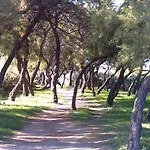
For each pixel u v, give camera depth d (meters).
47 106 31.89
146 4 16.98
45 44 37.00
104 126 21.06
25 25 24.22
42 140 17.12
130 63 21.27
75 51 35.03
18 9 19.19
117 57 25.53
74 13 26.22
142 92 11.22
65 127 21.33
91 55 27.48
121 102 38.28
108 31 23.44
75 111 28.89
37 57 37.72
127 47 19.62
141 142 14.92
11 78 44.53
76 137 17.94
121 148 13.73
